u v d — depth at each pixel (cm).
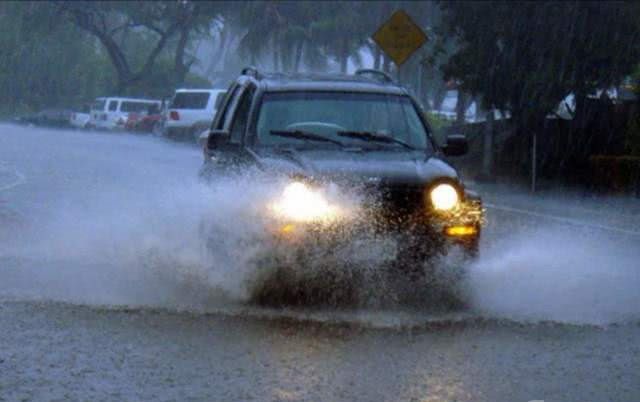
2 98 14500
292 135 2692
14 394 1741
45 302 2412
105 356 1981
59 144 9781
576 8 6938
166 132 10619
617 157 6594
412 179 2392
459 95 10362
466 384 1841
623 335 2211
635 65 7138
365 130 2730
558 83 7106
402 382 1845
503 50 7275
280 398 1748
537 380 1870
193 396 1752
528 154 7656
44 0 15212
